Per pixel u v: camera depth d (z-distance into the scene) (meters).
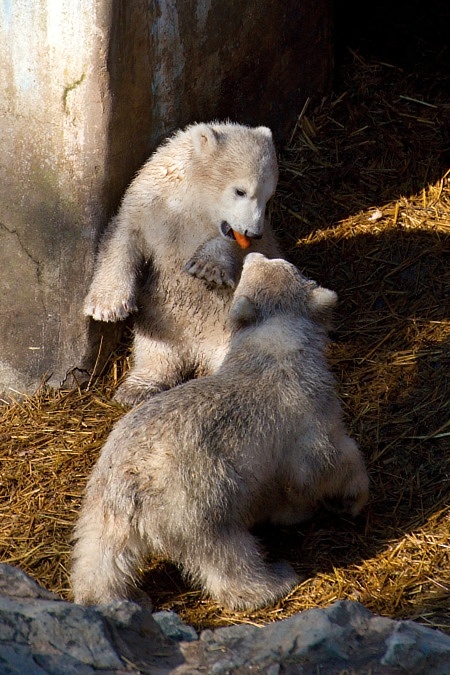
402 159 13.50
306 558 8.93
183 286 10.90
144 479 7.89
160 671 6.16
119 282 10.58
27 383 11.22
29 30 9.80
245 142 10.41
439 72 14.72
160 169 10.66
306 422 8.59
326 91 14.17
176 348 11.23
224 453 8.14
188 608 8.37
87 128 10.14
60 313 10.91
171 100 11.23
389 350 11.35
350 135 13.73
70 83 9.96
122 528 7.89
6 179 10.48
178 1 10.79
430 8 16.09
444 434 10.16
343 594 8.50
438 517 9.28
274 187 10.69
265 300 8.95
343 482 8.95
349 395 10.83
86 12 9.64
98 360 11.20
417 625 6.64
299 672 6.16
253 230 10.36
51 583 8.77
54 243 10.66
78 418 10.71
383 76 14.55
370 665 6.21
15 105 10.16
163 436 8.02
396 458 10.03
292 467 8.69
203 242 10.69
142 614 6.54
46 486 9.84
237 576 8.22
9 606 6.34
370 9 16.06
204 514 7.97
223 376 8.62
